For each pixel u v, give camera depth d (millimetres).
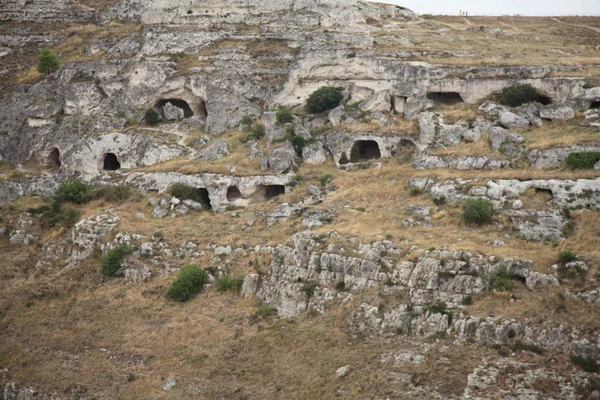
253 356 42500
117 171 64812
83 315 49031
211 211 57812
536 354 36562
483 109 58438
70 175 66312
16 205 63750
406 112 60781
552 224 45500
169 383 41750
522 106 57500
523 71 60375
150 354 44406
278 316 45094
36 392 42781
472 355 37406
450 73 61719
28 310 50750
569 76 58875
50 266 55750
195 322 46219
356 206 52469
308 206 54188
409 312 40656
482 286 40094
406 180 53812
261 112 66250
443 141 56250
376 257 44125
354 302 42938
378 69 64625
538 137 53875
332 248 46062
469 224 47062
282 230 52031
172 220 56750
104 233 55375
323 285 45062
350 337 41219
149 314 47906
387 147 59000
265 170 58625
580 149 50594
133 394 41500
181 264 51375
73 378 43500
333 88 64938
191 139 65000
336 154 60000
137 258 52688
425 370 37406
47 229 59844
